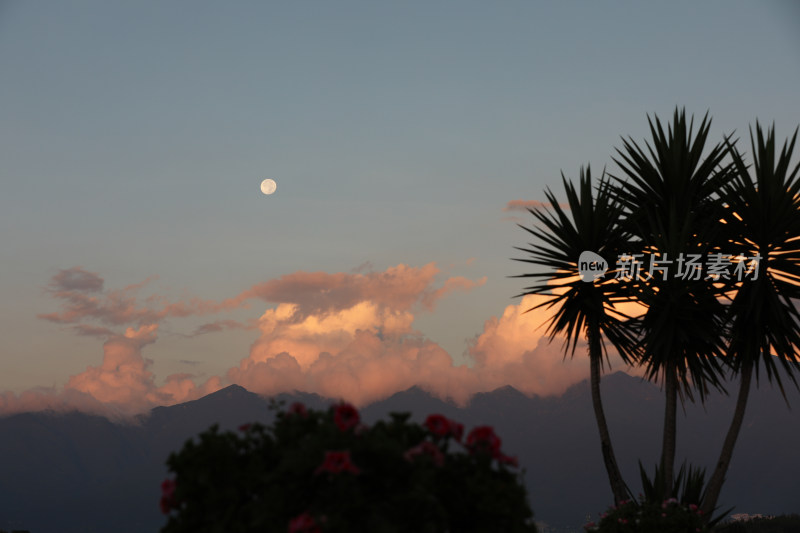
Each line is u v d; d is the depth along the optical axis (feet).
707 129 54.90
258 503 17.44
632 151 55.98
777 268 49.42
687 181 54.65
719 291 50.11
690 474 48.65
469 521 18.33
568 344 55.42
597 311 52.60
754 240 50.31
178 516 17.89
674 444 50.39
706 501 47.03
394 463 17.40
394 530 16.31
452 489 18.21
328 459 16.55
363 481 17.34
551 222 55.83
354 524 16.56
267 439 19.10
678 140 54.75
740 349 50.08
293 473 17.40
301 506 17.15
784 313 48.83
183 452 18.29
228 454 18.15
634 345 54.13
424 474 17.21
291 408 20.08
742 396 48.52
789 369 48.32
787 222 48.96
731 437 47.80
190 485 17.74
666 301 51.11
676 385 51.57
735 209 50.80
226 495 17.56
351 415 17.98
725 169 54.65
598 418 52.29
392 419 19.57
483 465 18.86
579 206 55.06
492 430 19.45
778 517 60.29
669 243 51.31
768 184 49.37
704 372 52.08
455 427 19.38
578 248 55.16
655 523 41.34
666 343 49.93
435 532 16.74
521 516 18.43
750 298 48.32
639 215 55.57
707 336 49.11
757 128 50.01
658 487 47.80
